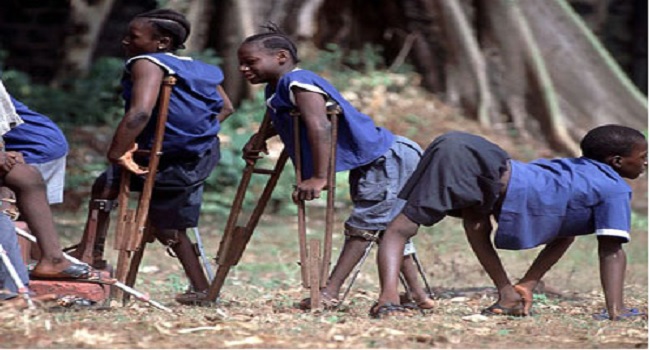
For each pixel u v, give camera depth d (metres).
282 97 24.91
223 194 54.22
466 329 22.66
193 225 26.97
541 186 23.78
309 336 21.19
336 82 65.00
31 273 23.83
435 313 25.56
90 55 68.00
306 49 65.00
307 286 25.09
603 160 24.95
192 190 26.55
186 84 25.48
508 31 65.56
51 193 26.86
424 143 62.16
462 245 41.47
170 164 26.09
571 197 23.92
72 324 21.47
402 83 66.38
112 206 26.58
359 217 25.94
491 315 24.91
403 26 68.12
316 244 25.05
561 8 67.56
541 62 65.31
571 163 24.62
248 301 28.56
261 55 25.84
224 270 26.58
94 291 24.05
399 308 23.56
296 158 24.86
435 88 66.69
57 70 68.31
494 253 24.77
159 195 26.34
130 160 24.78
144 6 73.38
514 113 65.00
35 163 26.36
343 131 25.28
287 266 38.47
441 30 66.69
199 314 24.12
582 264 39.84
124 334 20.78
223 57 62.50
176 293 30.69
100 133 61.31
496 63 65.94
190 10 63.09
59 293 23.86
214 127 26.42
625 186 24.33
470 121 65.06
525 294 25.19
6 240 23.08
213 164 26.92
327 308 25.67
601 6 79.44
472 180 23.16
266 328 22.03
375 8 68.81
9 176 23.08
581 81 66.56
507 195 23.56
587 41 67.19
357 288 33.09
